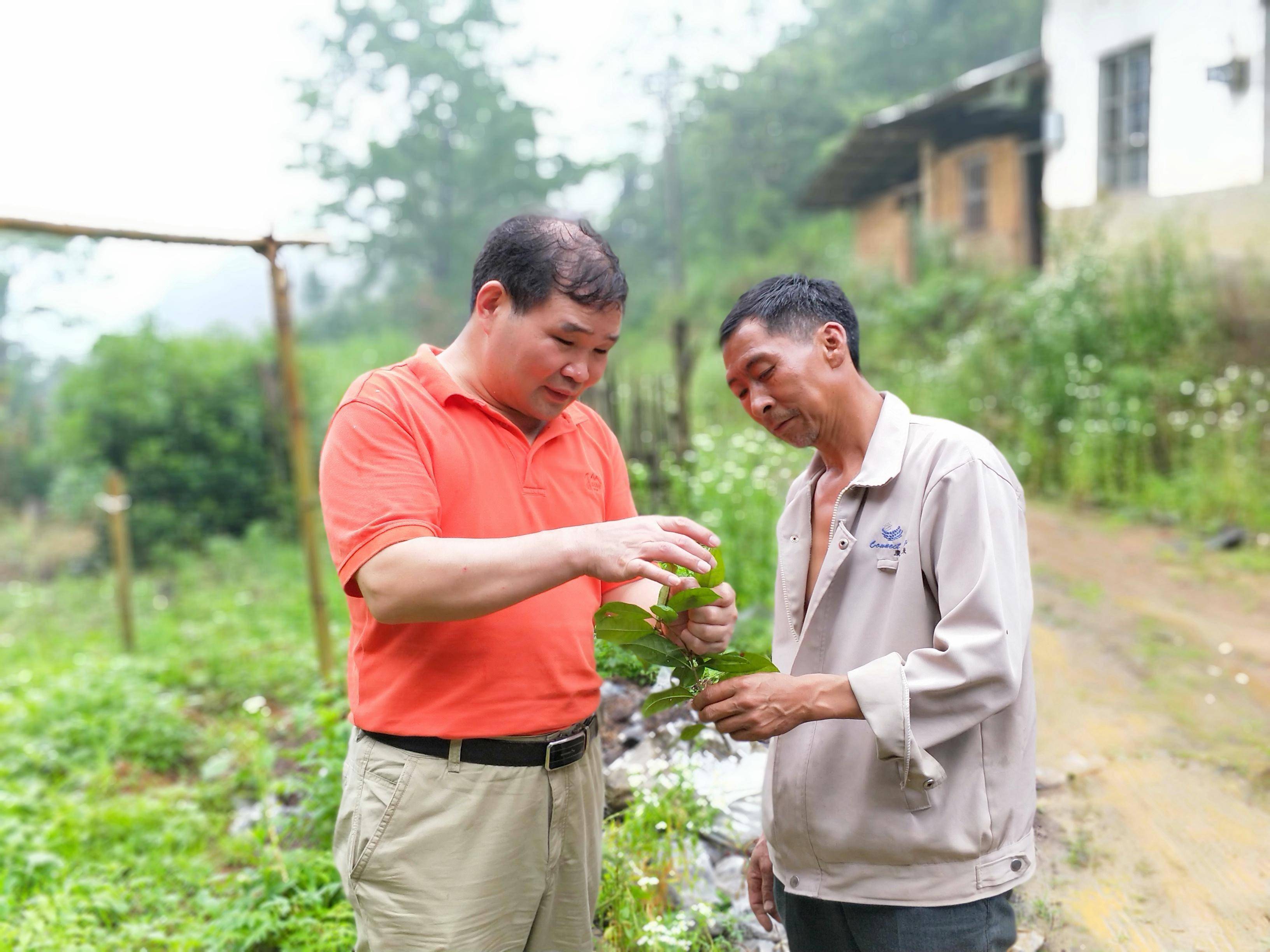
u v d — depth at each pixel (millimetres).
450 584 1688
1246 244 9211
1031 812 1912
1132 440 8031
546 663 1951
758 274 24109
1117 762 3678
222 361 12484
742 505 5281
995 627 1716
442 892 1900
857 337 2023
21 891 3631
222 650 6625
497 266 1875
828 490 2072
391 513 1766
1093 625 5246
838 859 1950
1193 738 3852
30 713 5492
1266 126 9016
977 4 30719
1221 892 2859
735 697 1791
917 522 1861
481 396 1996
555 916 2117
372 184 36875
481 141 36812
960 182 15344
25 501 15633
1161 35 10133
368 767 1961
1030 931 2729
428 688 1898
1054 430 8891
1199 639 4949
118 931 3375
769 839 2121
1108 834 3195
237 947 3051
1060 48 11766
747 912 2775
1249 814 3266
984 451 1841
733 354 1966
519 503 1984
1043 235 14023
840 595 1973
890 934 1899
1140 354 9008
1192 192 9797
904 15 32156
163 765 4992
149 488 11664
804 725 2016
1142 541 6867
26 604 9258
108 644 7773
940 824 1842
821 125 31031
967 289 13570
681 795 2957
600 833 2211
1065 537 7113
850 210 20438
